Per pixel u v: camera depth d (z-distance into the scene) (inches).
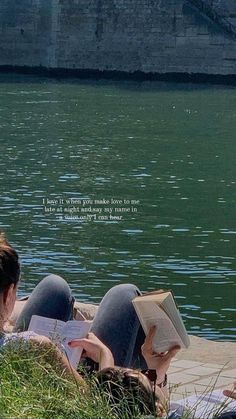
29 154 1788.9
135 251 1010.1
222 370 404.2
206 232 1123.3
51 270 917.2
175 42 3577.8
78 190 1408.7
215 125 2308.1
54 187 1427.2
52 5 3720.5
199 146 1957.4
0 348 278.1
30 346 279.1
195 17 3543.3
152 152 1856.5
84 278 895.1
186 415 264.8
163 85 3430.1
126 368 296.8
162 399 277.0
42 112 2491.4
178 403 282.4
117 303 326.0
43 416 251.0
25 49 3779.5
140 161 1736.0
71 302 333.4
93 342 298.2
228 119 2426.2
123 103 2743.6
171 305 296.8
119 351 321.1
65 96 2910.9
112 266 941.8
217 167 1685.5
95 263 950.4
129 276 909.2
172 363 415.5
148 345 295.7
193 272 928.3
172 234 1105.4
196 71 3565.5
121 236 1082.7
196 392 353.4
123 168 1643.7
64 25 3722.9
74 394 261.6
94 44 3693.4
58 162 1694.1
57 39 3737.7
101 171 1603.1
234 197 1384.1
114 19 3656.5
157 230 1127.0
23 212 1220.5
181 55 3580.2
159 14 3585.1
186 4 3555.6
